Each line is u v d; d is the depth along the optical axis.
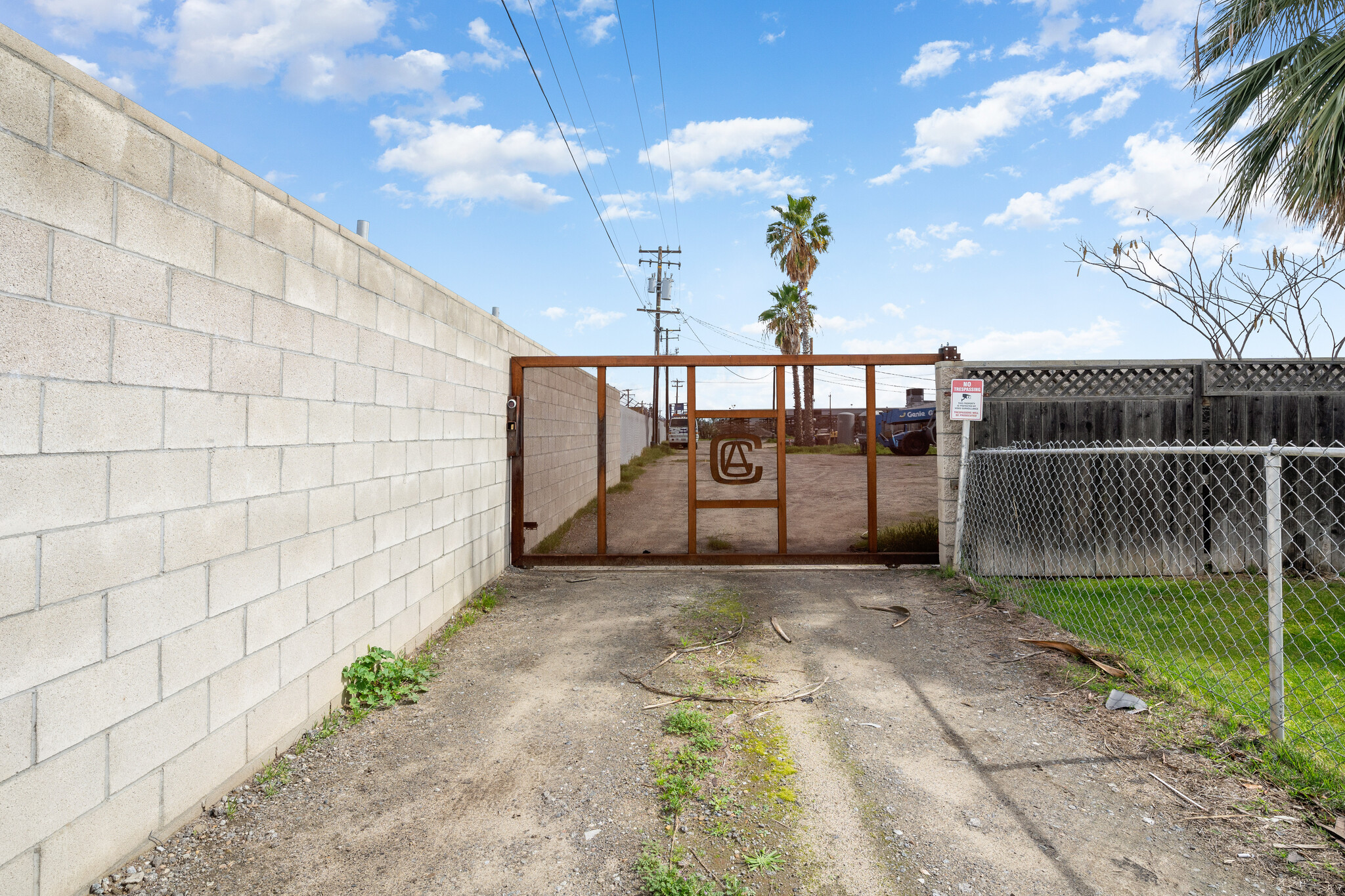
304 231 3.17
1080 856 2.22
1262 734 2.88
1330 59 4.91
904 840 2.33
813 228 28.86
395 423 4.14
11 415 1.77
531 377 7.27
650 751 3.03
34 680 1.83
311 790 2.71
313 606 3.25
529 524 7.00
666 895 2.03
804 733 3.19
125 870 2.14
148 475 2.23
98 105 2.05
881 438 18.61
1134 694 3.43
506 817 2.51
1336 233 5.13
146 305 2.22
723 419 6.88
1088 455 6.11
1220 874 2.10
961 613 5.11
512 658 4.32
